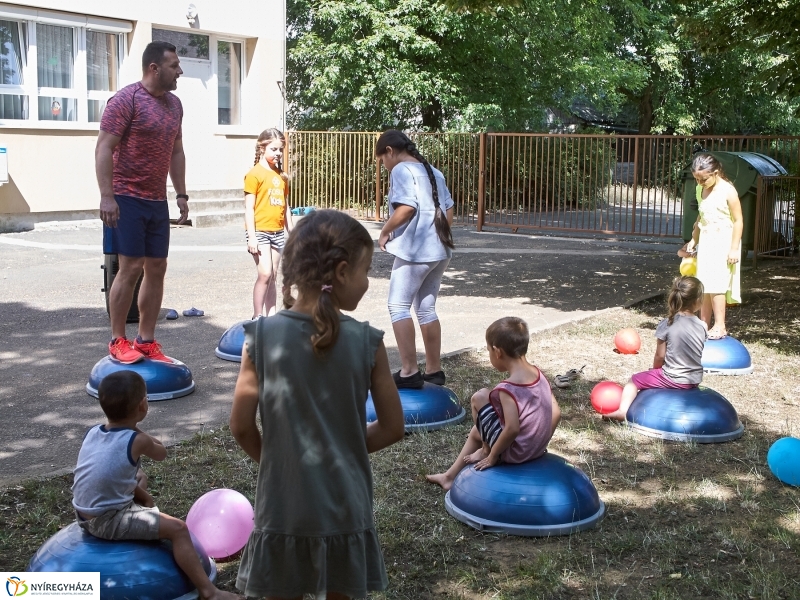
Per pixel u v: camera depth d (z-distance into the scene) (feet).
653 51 97.66
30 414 19.62
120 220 20.45
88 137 56.03
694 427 18.72
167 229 21.30
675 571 12.91
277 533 8.85
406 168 19.25
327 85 70.18
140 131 20.29
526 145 62.23
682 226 49.11
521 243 55.01
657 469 17.21
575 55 79.56
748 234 45.34
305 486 8.79
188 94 62.03
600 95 83.87
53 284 36.70
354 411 8.98
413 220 19.20
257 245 26.00
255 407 9.06
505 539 13.93
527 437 14.66
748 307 34.60
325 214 9.00
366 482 9.20
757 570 12.89
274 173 26.20
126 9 56.80
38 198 53.62
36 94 53.47
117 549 11.23
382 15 69.77
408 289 19.44
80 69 55.62
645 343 28.27
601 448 18.37
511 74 76.28
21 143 52.44
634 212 56.49
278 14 66.64
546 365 25.30
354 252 8.85
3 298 33.55
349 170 67.51
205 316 31.19
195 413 19.94
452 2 38.11
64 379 22.52
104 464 11.34
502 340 14.79
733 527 14.47
